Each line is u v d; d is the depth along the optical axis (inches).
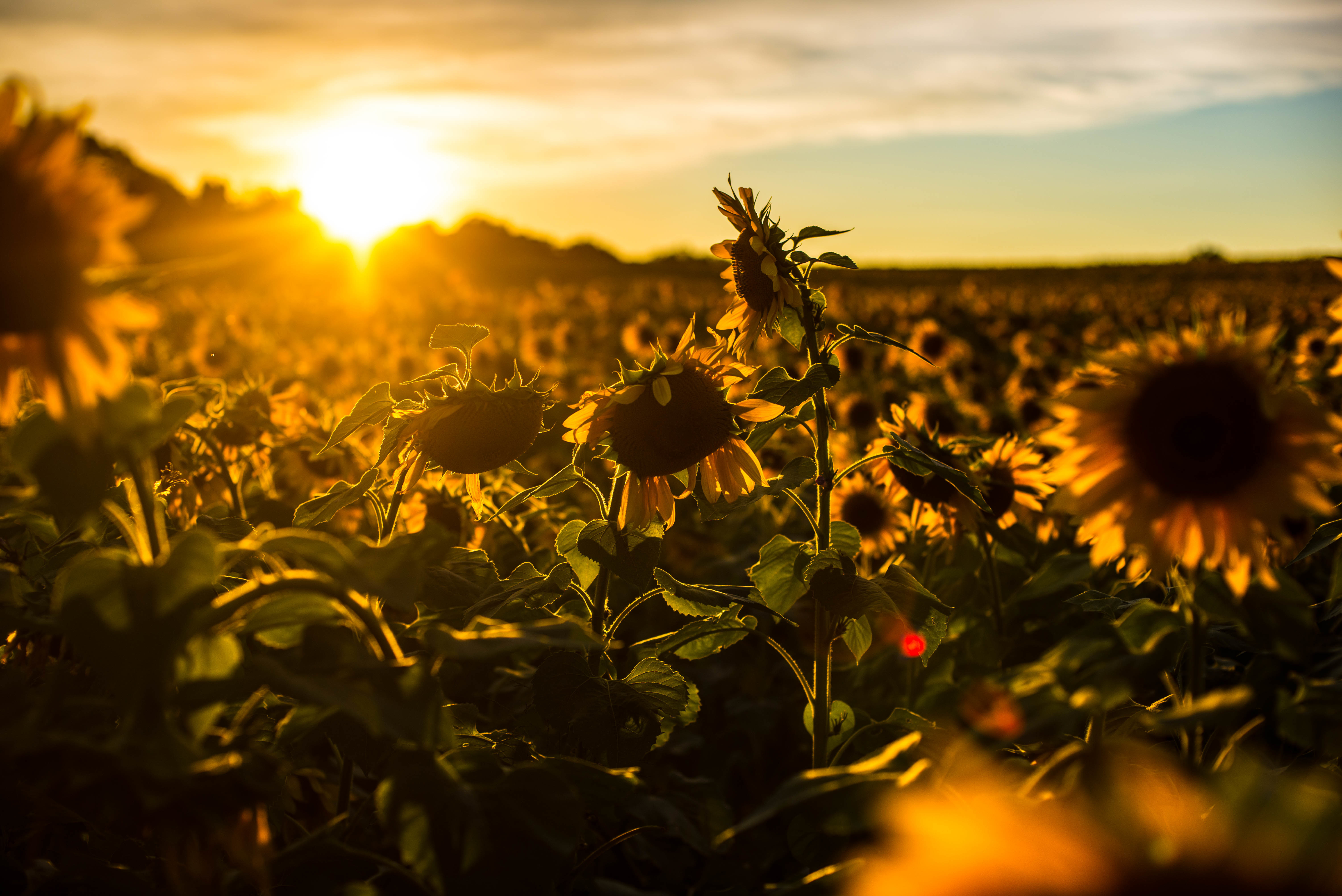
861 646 56.3
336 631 35.0
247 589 32.8
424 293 624.7
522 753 51.9
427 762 36.3
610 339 366.3
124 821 38.1
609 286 958.4
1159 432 38.3
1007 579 83.9
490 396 53.8
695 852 65.2
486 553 66.5
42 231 28.7
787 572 54.4
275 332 365.1
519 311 486.0
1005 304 627.8
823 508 55.6
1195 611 38.1
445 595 48.3
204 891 34.3
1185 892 20.4
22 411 43.1
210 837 33.4
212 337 261.9
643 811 57.2
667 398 54.7
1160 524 38.9
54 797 34.5
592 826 56.6
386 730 32.0
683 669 85.2
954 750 33.5
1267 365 37.6
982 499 54.1
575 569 54.7
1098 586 72.5
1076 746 34.6
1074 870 20.7
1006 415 155.6
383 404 53.1
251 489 78.9
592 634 36.6
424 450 54.2
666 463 56.5
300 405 83.7
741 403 58.0
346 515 80.6
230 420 64.5
